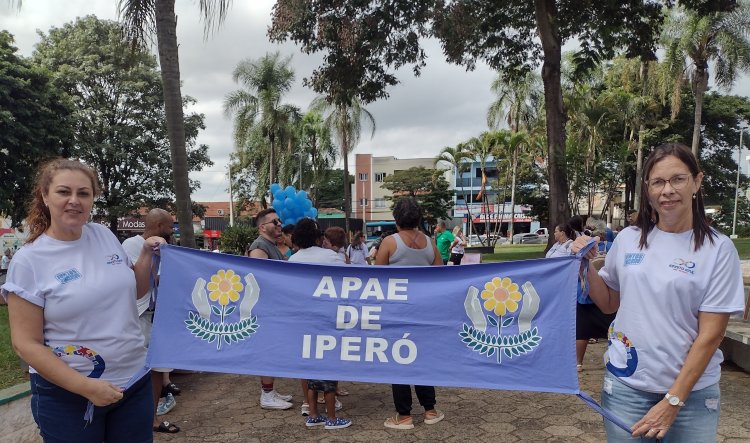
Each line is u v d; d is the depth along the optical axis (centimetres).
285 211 746
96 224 247
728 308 204
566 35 1426
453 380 286
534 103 3681
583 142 2931
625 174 3128
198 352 299
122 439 237
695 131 2364
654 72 2628
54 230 225
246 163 3394
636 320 221
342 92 1399
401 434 414
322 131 3628
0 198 2081
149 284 289
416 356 292
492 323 287
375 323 298
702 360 205
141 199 2917
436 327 293
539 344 278
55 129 2169
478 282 292
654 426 209
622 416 227
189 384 559
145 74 2848
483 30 1415
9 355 523
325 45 1306
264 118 2848
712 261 209
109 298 228
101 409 227
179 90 662
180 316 303
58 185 218
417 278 300
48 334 218
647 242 226
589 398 260
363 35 1248
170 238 434
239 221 4784
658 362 215
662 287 214
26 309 212
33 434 389
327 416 431
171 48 651
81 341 220
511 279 287
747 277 1145
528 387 275
